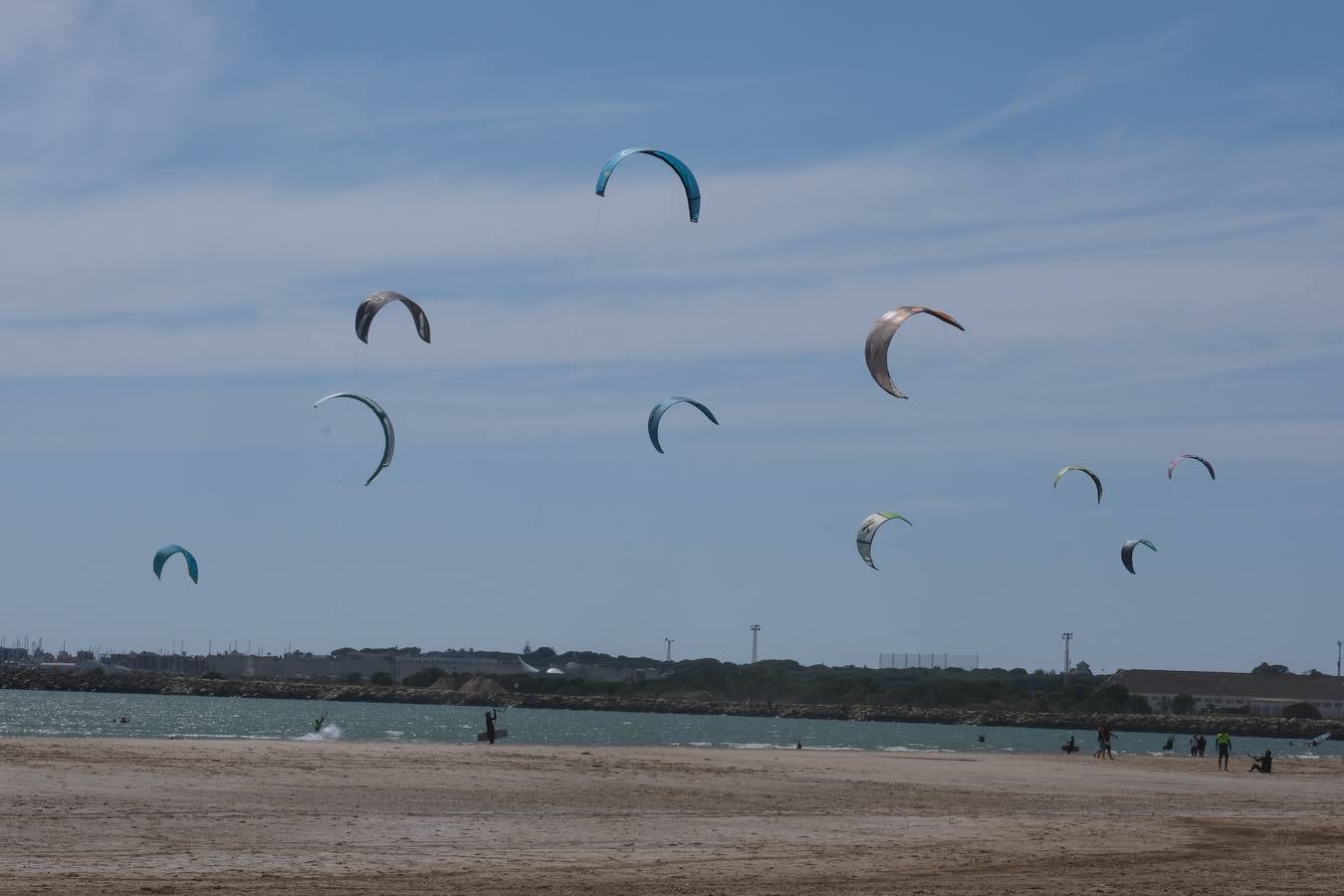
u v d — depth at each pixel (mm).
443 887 14547
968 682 166625
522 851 17703
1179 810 28922
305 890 14031
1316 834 24031
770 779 32562
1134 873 17578
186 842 17234
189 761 28812
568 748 42062
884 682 172375
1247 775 44969
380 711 128500
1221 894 15805
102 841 16969
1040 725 145500
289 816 20344
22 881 13875
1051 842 21297
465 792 25266
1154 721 144500
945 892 15391
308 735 70875
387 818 20625
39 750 29703
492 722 44750
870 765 41375
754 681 176500
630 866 16672
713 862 17312
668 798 26031
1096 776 40750
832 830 21766
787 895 14805
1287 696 156500
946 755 53531
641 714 156875
